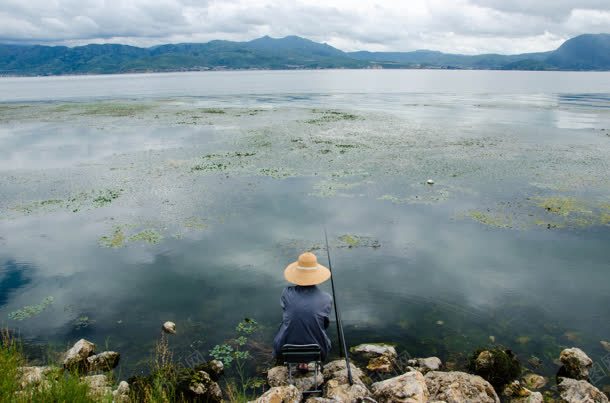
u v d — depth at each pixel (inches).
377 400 212.2
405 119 1429.6
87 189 645.3
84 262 406.6
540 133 1127.6
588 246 436.5
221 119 1432.1
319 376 235.6
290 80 5964.6
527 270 386.0
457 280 366.9
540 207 552.1
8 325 305.3
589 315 315.3
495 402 221.1
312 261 237.6
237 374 251.8
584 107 1904.5
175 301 335.6
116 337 290.2
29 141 1051.3
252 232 474.9
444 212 537.0
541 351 274.8
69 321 310.5
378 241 449.1
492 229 483.2
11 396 169.9
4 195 621.3
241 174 722.2
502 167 758.5
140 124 1332.4
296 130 1176.8
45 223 509.7
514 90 3467.0
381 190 629.0
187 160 826.2
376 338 287.6
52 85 5019.7
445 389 219.8
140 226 495.8
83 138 1088.8
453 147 937.5
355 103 2129.7
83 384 185.8
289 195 608.1
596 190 621.3
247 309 323.0
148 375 245.6
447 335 291.6
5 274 384.2
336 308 283.1
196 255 418.3
